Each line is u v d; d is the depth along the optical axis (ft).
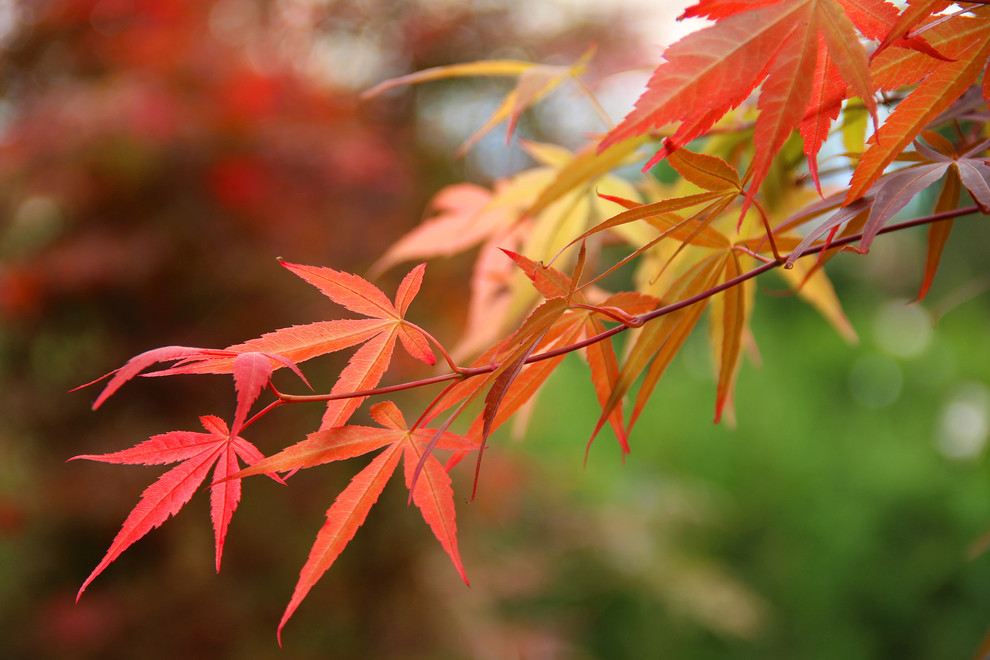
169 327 7.01
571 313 1.51
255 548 6.80
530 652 7.45
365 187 7.25
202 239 6.86
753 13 1.33
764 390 14.42
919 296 1.64
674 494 10.73
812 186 1.84
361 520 1.43
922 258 15.28
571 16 9.66
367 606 7.22
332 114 7.57
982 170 1.41
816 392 14.88
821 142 1.39
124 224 6.93
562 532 9.18
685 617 10.32
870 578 12.43
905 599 12.13
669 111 1.32
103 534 6.70
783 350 15.62
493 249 2.21
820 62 1.36
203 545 6.71
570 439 12.30
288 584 6.78
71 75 7.65
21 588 6.81
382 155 7.20
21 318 6.94
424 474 1.44
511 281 2.00
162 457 1.39
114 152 6.41
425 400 7.36
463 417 6.72
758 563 12.84
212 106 6.61
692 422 14.15
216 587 6.61
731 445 13.82
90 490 6.61
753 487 13.52
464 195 2.32
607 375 1.54
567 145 9.34
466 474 7.63
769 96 1.33
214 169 6.59
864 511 12.81
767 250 1.55
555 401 11.16
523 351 1.39
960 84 1.38
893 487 12.80
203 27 7.47
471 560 7.90
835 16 1.33
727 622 9.22
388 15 9.13
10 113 7.72
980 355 14.11
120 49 6.99
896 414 14.25
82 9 7.06
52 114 6.43
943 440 13.47
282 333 1.39
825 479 13.34
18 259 7.12
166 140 6.26
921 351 15.01
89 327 7.29
